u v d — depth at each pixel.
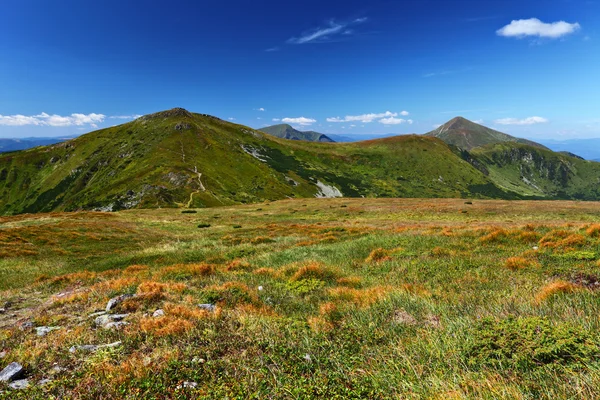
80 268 21.12
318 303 9.66
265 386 4.48
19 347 6.17
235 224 48.22
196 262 20.47
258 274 14.07
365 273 13.38
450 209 55.75
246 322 7.09
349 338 6.48
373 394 4.32
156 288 10.52
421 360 5.11
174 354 5.47
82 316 8.59
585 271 9.97
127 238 33.78
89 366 5.14
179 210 68.31
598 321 5.60
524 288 9.05
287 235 33.81
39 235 31.09
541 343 4.83
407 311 7.95
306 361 5.37
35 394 4.36
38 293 13.38
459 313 7.23
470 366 4.83
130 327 7.04
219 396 4.23
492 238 16.55
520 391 3.80
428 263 13.21
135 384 4.53
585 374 3.98
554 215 46.94
